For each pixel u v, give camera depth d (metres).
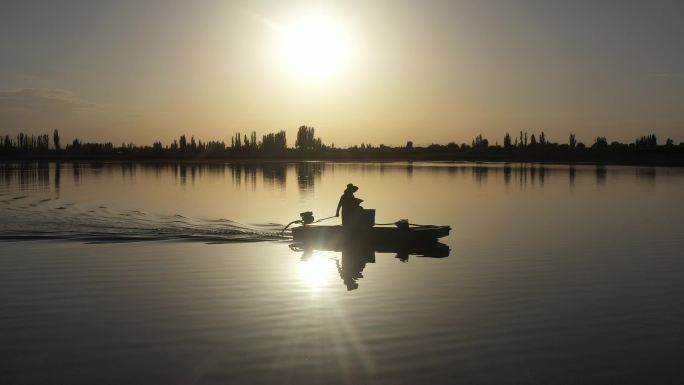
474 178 71.69
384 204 38.47
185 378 9.54
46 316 12.73
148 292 14.79
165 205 37.69
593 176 77.06
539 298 14.35
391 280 16.22
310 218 23.55
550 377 9.65
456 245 22.20
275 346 10.96
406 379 9.54
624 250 20.98
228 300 14.03
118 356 10.46
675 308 13.52
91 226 27.03
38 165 119.38
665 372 9.87
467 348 10.89
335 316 12.77
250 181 64.75
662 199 42.19
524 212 33.78
